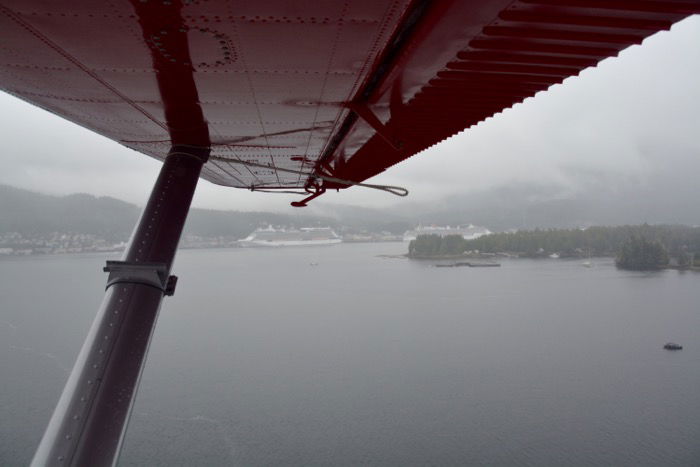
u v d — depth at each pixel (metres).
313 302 108.44
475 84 5.22
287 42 3.99
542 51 4.15
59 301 106.81
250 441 42.97
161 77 4.89
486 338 76.12
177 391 54.91
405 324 86.06
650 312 91.88
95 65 4.58
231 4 3.35
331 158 10.89
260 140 8.12
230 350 71.06
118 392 4.82
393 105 6.13
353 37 3.89
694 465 37.72
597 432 44.16
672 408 48.72
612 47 4.12
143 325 5.36
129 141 8.48
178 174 7.79
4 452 40.47
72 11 3.47
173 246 6.61
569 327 82.19
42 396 51.69
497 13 3.52
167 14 3.52
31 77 5.06
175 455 40.75
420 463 39.41
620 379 57.19
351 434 44.31
